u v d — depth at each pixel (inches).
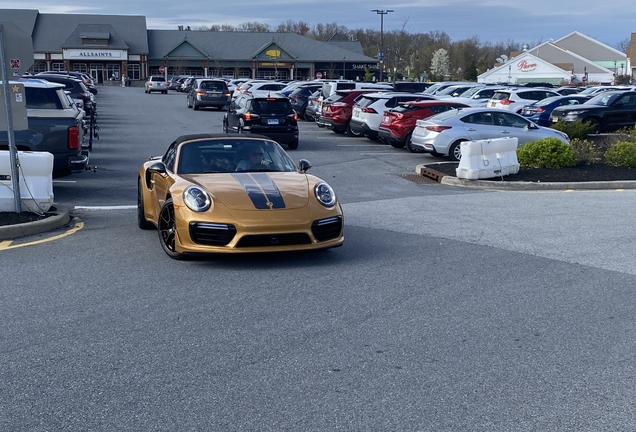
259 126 818.2
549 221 415.2
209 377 184.2
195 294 259.9
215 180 315.9
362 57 3346.5
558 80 2760.8
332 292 263.7
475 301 254.4
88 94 1022.4
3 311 238.2
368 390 176.9
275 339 213.2
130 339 212.2
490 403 169.9
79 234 370.9
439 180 608.4
